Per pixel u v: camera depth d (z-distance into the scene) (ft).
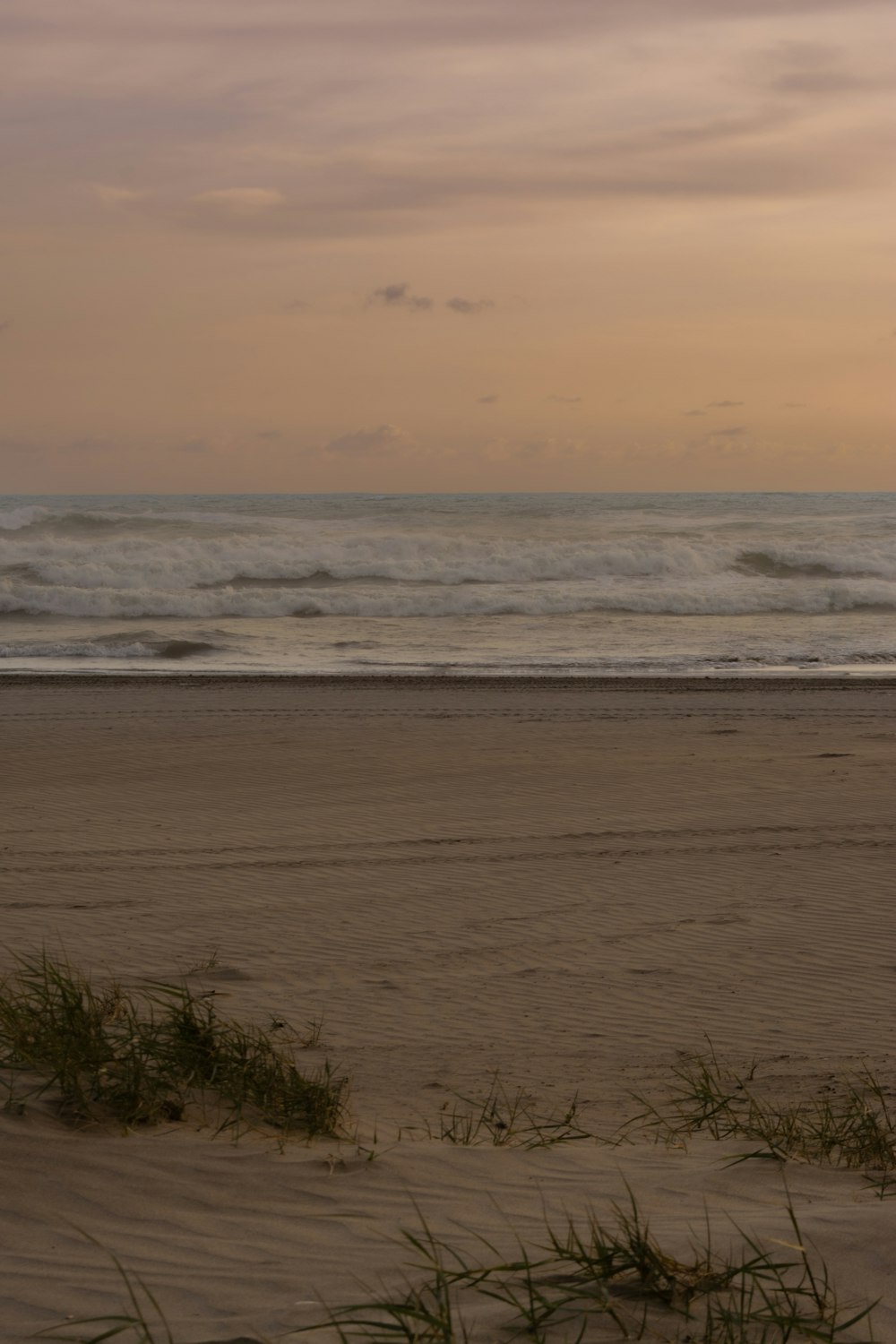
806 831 38.96
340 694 66.54
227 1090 16.06
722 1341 9.16
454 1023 22.71
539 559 126.93
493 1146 15.74
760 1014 23.56
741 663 82.43
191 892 31.71
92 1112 14.61
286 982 24.80
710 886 32.86
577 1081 19.86
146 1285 10.45
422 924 29.27
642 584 122.11
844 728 57.21
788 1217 12.19
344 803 42.55
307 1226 12.00
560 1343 9.12
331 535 147.74
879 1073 20.38
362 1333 9.18
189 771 47.21
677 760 50.06
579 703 63.72
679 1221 12.21
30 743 52.11
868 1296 10.02
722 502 227.81
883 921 29.78
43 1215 11.84
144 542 131.13
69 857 35.12
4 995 19.71
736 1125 17.15
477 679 72.38
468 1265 10.85
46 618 105.40
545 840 37.65
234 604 108.37
